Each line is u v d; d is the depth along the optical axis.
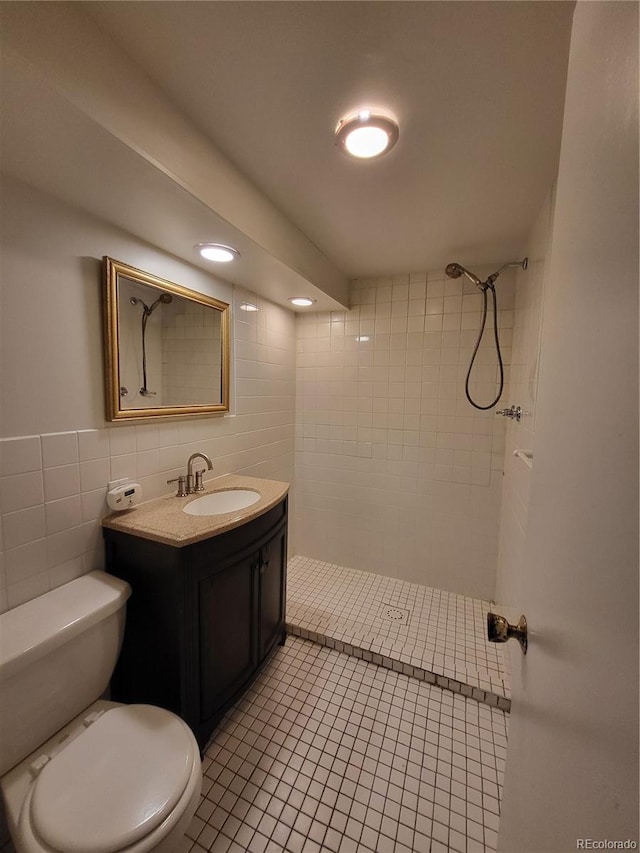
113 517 1.31
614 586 0.33
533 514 0.67
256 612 1.52
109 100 0.77
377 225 1.62
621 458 0.32
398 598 2.24
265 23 0.73
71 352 1.16
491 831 1.08
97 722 0.99
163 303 1.48
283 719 1.44
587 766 0.36
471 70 0.83
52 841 0.72
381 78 0.85
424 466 2.35
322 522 2.68
